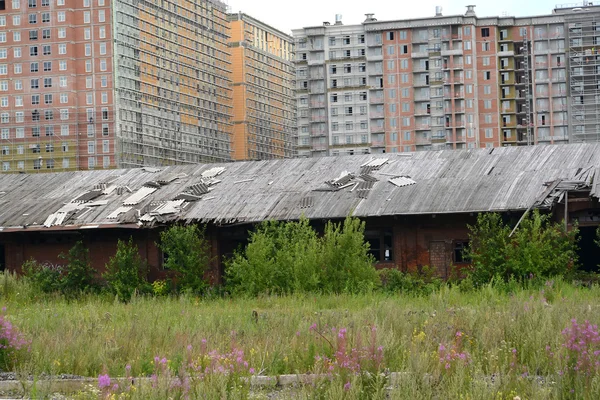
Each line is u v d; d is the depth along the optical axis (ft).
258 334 65.92
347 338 57.26
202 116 519.60
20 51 459.32
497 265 113.91
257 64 589.73
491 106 495.82
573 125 490.90
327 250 118.52
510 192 124.77
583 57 489.67
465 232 127.65
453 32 495.82
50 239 148.46
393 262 130.62
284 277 119.55
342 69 511.81
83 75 451.53
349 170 144.05
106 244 144.66
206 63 527.40
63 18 453.58
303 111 518.37
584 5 516.32
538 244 112.47
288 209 133.49
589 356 48.32
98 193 152.25
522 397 44.06
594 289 97.50
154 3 476.13
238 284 123.34
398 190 132.36
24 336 64.23
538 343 55.21
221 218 134.51
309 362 56.13
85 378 54.49
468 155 141.28
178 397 44.62
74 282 133.28
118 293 124.98
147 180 156.87
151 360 58.23
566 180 123.34
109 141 444.96
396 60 502.79
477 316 66.33
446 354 50.67
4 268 151.94
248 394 46.42
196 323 73.61
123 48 452.76
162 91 480.64
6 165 458.50
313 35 516.32
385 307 78.07
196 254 131.23
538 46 497.46
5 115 460.55
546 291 93.20
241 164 156.87
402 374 46.96
